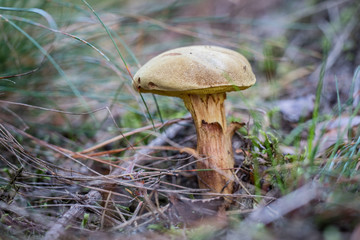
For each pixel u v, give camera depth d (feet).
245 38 2.01
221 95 1.10
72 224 1.00
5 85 1.32
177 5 1.88
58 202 1.10
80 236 0.97
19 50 1.38
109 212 1.06
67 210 1.05
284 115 1.48
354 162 1.02
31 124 1.37
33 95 1.36
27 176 1.11
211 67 1.03
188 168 1.22
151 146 1.25
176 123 1.35
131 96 1.49
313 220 0.89
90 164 1.25
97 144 1.36
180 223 1.03
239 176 1.14
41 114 1.45
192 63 1.03
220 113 1.10
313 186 0.98
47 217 1.02
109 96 1.48
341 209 0.88
